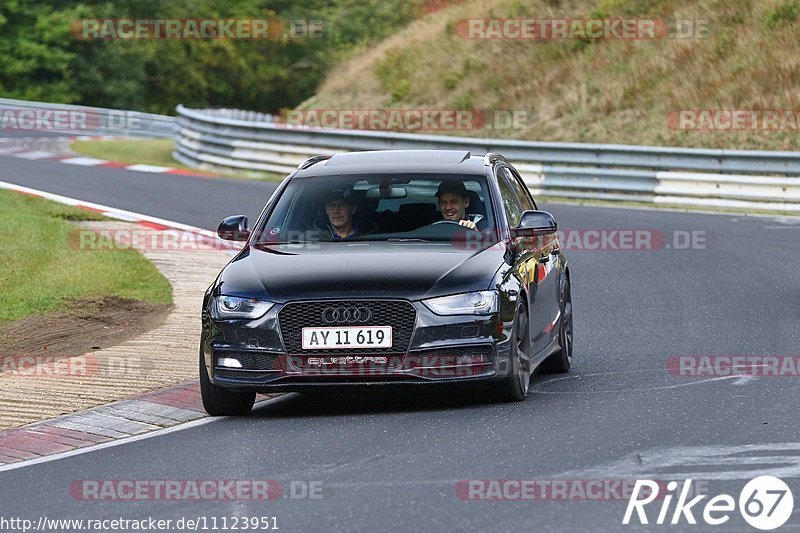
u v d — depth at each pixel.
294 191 34.94
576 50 131.00
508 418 29.36
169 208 82.06
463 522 20.75
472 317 29.97
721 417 28.77
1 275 55.28
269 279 30.84
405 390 30.11
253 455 26.70
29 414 32.25
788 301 48.72
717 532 19.97
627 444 26.19
